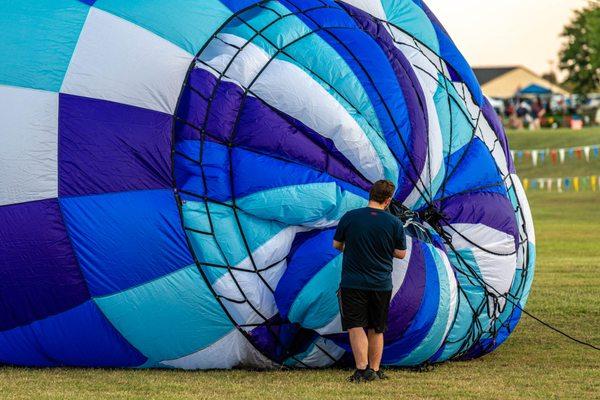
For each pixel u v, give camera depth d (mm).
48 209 27266
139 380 26297
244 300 27500
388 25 33531
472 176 32062
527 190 126750
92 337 27812
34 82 27781
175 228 27188
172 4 28984
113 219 27125
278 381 26250
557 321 37062
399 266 27516
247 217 27859
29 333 27984
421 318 27672
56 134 27422
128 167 27266
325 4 31641
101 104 27594
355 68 30047
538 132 173625
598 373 27891
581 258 59406
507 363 29734
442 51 34406
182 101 27984
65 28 28281
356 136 28875
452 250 30547
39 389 24953
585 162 142000
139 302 27234
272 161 28141
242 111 28406
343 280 26062
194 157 27734
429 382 26250
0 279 27516
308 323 27234
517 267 33031
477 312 30547
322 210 27984
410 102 30391
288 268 27781
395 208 29781
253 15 29812
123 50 27984
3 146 27422
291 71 28875
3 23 28453
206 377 26875
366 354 26188
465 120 33188
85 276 27281
